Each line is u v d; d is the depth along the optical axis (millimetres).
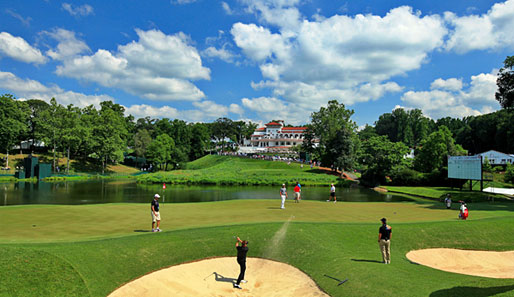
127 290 12828
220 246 17562
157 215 19672
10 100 90875
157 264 15000
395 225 21547
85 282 12500
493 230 21266
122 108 151625
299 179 81375
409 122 190250
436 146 78250
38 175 84250
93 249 14797
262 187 75938
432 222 22812
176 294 13203
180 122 155625
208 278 14898
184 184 81812
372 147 79812
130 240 16469
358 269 14609
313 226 20641
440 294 11773
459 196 46906
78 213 26312
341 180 81750
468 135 130375
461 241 19797
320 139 106062
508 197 47406
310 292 13469
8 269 11969
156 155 115000
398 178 73125
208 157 140500
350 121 105000
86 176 96062
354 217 26344
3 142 87375
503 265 17422
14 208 27672
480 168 52375
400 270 14617
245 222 22625
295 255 16828
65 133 95875
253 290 14320
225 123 188750
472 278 13727
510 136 100000
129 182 85188
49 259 13141
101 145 102500
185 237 17797
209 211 29234
